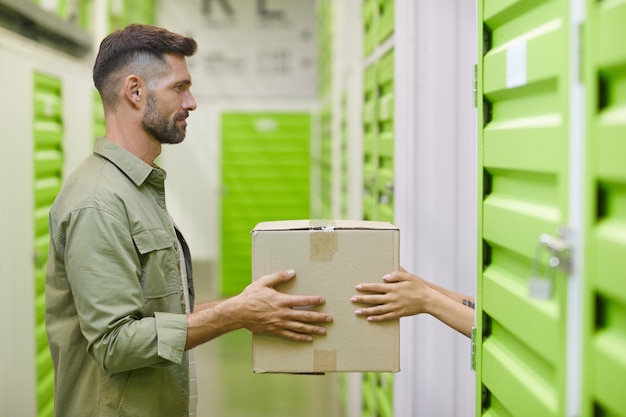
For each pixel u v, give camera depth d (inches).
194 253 313.0
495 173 60.1
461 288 96.2
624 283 36.7
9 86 107.4
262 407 174.9
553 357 46.3
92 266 64.4
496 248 60.8
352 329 65.6
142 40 69.7
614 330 38.9
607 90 39.2
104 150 70.0
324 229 65.8
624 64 36.7
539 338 48.9
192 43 72.7
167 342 63.7
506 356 57.9
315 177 308.8
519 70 51.7
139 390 68.5
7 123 106.3
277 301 64.4
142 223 68.2
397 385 99.5
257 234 65.9
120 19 195.5
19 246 111.3
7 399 104.9
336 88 191.9
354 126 150.7
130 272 65.6
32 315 117.6
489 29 61.2
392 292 65.3
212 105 307.3
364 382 139.1
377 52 117.5
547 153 46.8
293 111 307.4
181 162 309.7
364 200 135.0
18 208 111.0
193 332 65.0
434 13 95.0
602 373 39.2
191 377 79.3
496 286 59.0
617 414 37.7
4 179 104.8
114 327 64.0
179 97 71.7
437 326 97.3
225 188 310.3
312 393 186.5
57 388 71.1
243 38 305.0
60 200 69.3
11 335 107.1
